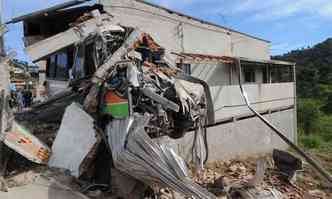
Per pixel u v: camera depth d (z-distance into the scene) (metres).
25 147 6.24
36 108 8.41
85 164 6.41
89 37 7.75
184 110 7.30
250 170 12.78
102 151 6.77
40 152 6.41
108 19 8.88
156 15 12.21
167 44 12.77
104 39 7.53
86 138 6.54
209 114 8.16
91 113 6.89
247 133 16.47
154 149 6.09
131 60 7.34
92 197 6.20
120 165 6.16
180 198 6.93
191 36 14.12
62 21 10.91
